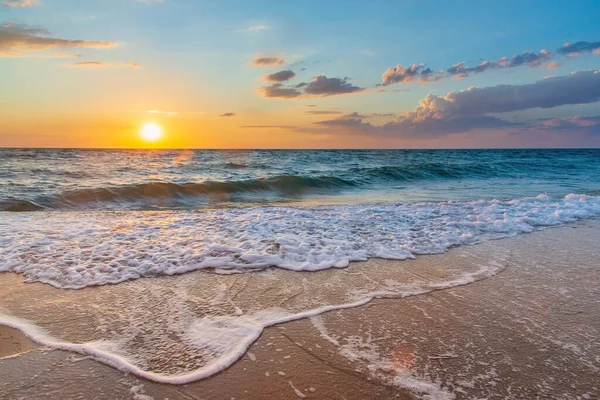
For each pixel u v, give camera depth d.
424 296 3.43
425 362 2.37
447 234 5.72
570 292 3.57
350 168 22.75
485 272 4.11
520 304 3.28
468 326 2.86
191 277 3.83
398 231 5.92
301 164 27.55
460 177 19.11
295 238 5.32
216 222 6.50
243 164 26.69
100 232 5.62
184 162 27.98
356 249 4.88
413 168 19.48
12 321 2.83
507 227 6.33
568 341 2.66
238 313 3.03
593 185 15.13
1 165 21.14
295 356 2.43
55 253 4.48
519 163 29.28
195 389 2.09
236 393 2.06
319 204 9.84
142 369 2.26
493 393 2.08
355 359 2.40
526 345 2.59
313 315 3.02
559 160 35.44
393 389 2.11
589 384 2.17
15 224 6.18
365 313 3.07
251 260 4.34
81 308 3.08
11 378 2.15
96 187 10.80
